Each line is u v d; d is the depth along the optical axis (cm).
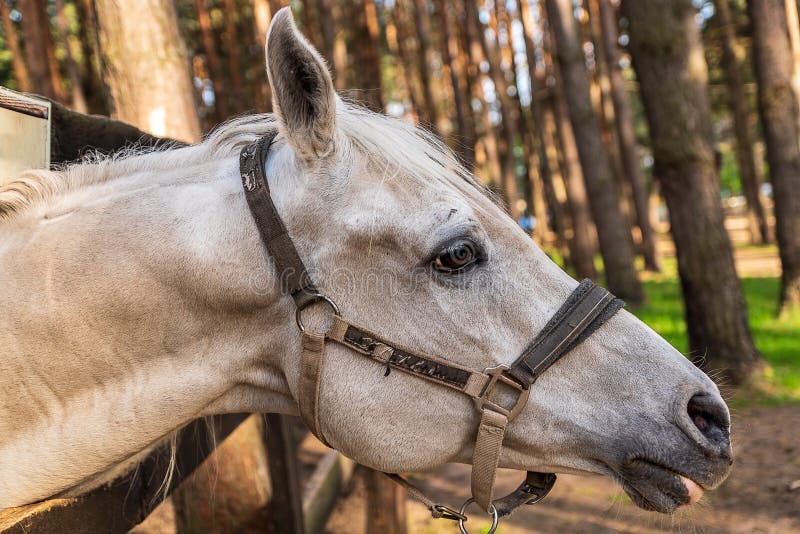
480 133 1568
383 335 136
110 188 148
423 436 140
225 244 138
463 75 1498
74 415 136
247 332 142
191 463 195
